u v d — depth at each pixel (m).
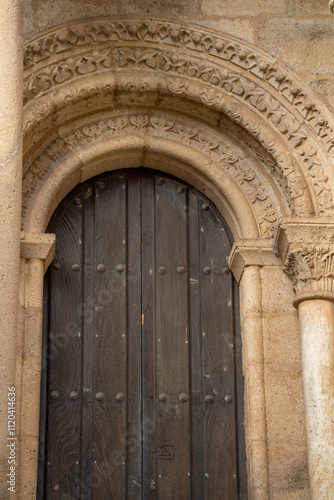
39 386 6.20
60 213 6.97
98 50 6.78
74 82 6.72
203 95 6.82
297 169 6.64
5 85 5.31
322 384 6.00
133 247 6.96
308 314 6.24
